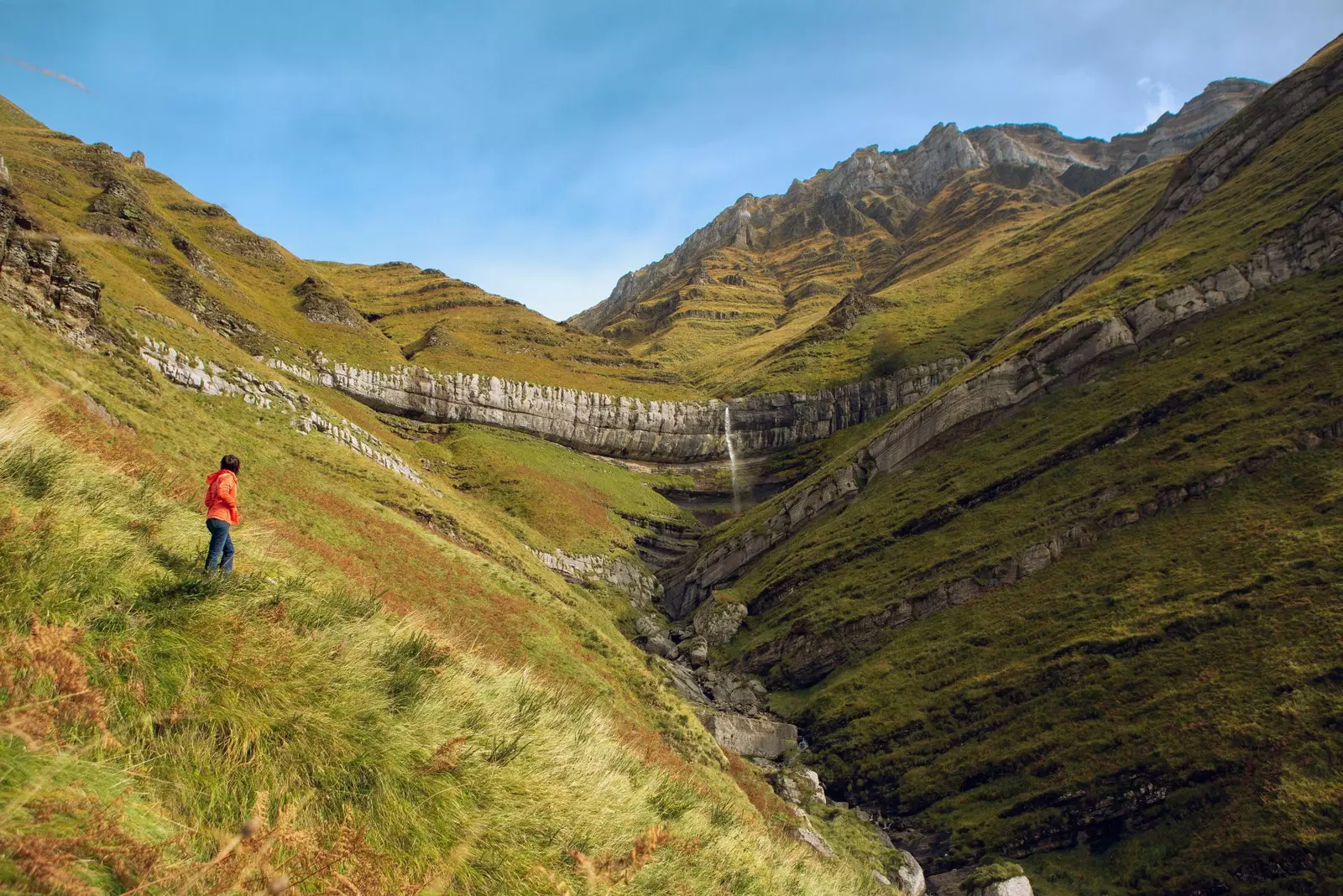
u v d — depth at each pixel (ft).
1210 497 180.04
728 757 142.10
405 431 346.33
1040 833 127.54
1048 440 236.02
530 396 393.09
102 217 290.56
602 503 344.28
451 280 610.24
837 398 442.50
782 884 29.14
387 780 17.47
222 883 11.37
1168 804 119.96
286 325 354.33
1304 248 237.66
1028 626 176.04
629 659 151.84
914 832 141.49
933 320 504.02
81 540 18.67
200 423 136.15
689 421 427.74
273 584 25.25
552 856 18.88
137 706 14.82
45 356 97.66
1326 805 103.81
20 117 434.30
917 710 169.99
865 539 244.01
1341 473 162.20
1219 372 212.64
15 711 11.60
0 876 9.25
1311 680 122.62
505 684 29.50
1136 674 146.30
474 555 163.43
